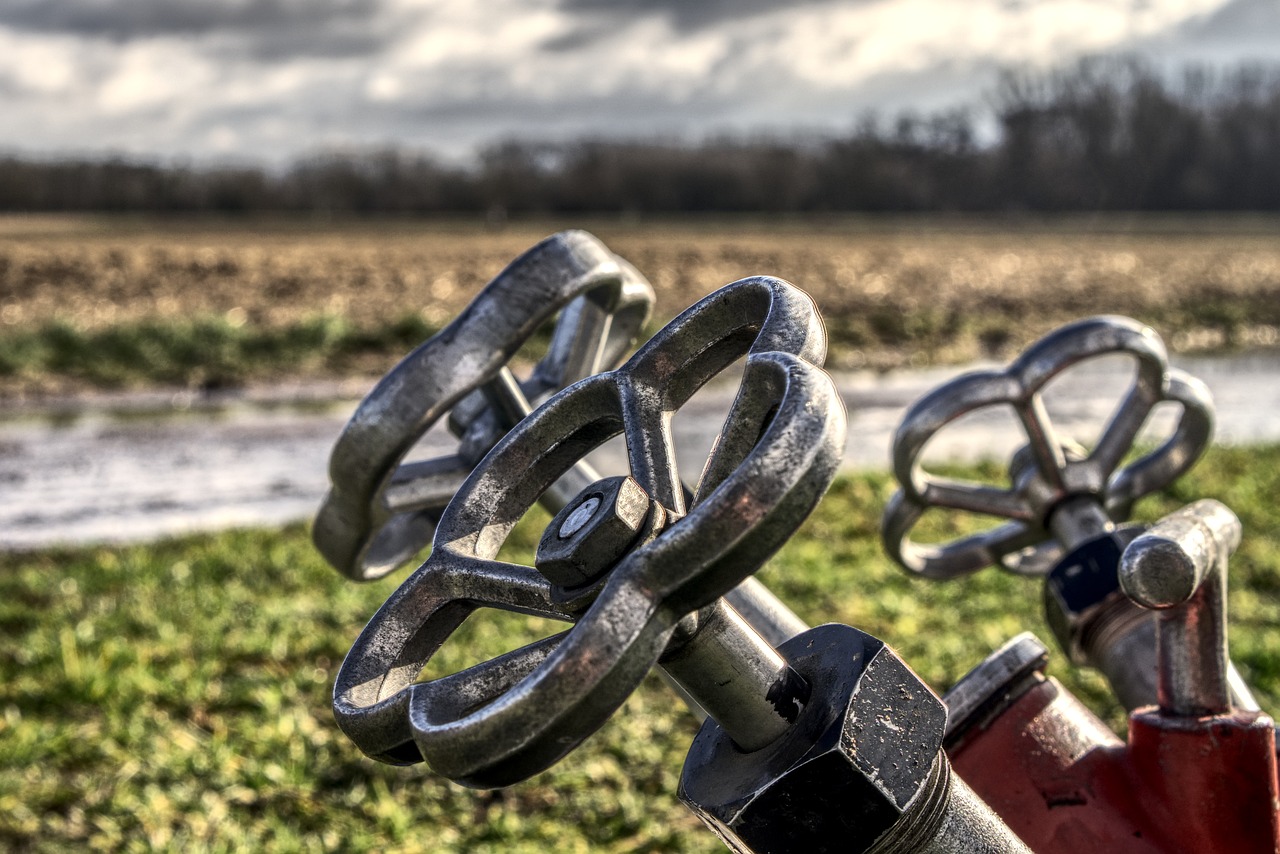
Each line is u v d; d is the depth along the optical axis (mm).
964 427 11367
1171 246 45938
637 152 86188
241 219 74188
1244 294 27312
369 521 1225
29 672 5066
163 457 10234
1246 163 85250
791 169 85812
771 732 859
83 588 6297
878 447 10680
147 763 4242
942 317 21406
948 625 5645
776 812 830
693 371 877
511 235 51219
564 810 3939
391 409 1081
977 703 1176
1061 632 1344
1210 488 8219
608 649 693
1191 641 1062
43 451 10438
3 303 21531
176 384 14164
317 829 3881
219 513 8422
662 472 827
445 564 873
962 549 1721
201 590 6195
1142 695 1255
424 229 58781
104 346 15508
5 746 4273
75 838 3803
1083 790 1128
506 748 699
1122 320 1530
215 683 5016
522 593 827
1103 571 1296
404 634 870
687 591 722
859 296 25312
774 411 788
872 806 818
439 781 4145
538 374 1328
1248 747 1045
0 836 3787
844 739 814
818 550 6867
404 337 17188
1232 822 1055
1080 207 86875
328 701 4836
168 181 80438
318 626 5664
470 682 798
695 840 3725
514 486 908
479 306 1102
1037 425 1550
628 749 4285
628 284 1263
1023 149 87812
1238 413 12984
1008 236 53906
